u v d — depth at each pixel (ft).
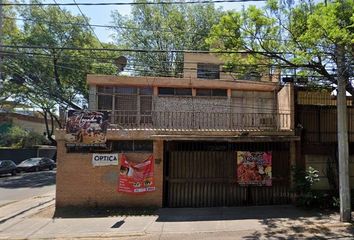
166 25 125.18
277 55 51.19
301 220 47.57
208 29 125.18
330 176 61.46
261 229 43.27
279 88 71.36
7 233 43.06
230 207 56.59
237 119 73.61
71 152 56.24
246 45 50.96
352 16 39.60
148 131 56.49
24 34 109.60
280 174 59.41
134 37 124.57
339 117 47.75
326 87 60.59
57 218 50.60
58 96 116.37
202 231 42.68
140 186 56.49
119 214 52.24
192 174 57.88
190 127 71.31
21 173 130.82
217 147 58.75
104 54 114.11
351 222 46.03
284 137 57.88
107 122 56.65
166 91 74.64
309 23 42.32
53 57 104.17
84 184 55.98
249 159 58.59
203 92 75.20
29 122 182.80
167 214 51.85
